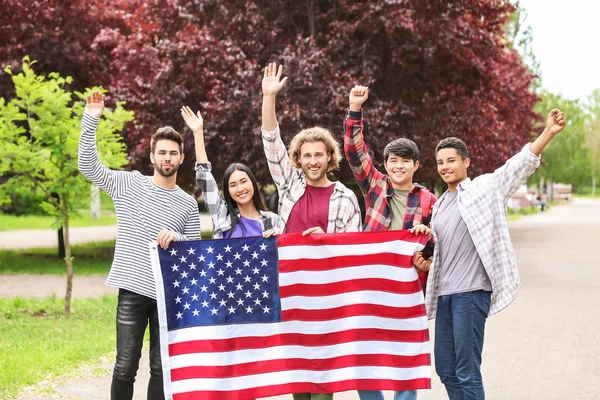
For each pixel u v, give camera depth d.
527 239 27.80
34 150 10.88
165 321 5.24
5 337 9.17
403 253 5.43
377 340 5.44
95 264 19.00
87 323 10.36
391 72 17.94
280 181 5.71
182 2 18.16
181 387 5.29
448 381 5.39
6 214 43.25
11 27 18.67
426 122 18.17
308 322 5.45
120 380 5.30
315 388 5.41
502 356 8.27
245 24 17.30
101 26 20.30
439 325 5.41
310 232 5.44
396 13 16.12
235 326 5.39
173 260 5.35
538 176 63.06
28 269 17.80
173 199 5.54
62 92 11.10
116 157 11.09
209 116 16.61
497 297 5.28
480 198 5.28
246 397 5.34
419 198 5.58
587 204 78.62
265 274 5.44
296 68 16.06
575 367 7.75
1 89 18.53
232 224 5.67
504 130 26.59
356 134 5.53
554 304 12.10
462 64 18.02
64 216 10.95
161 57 17.78
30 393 6.64
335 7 17.73
